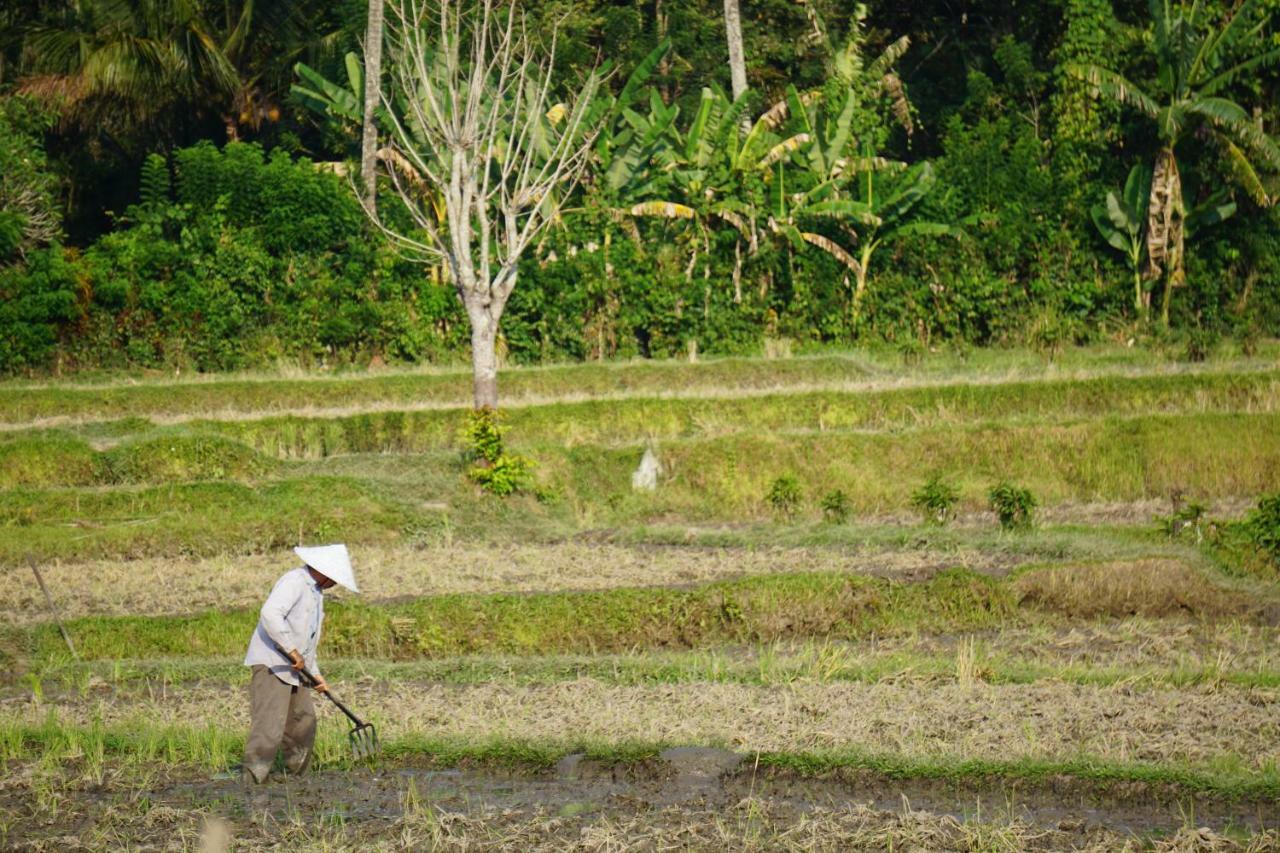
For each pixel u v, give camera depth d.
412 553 72.62
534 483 85.00
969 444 89.62
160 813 36.81
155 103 142.12
